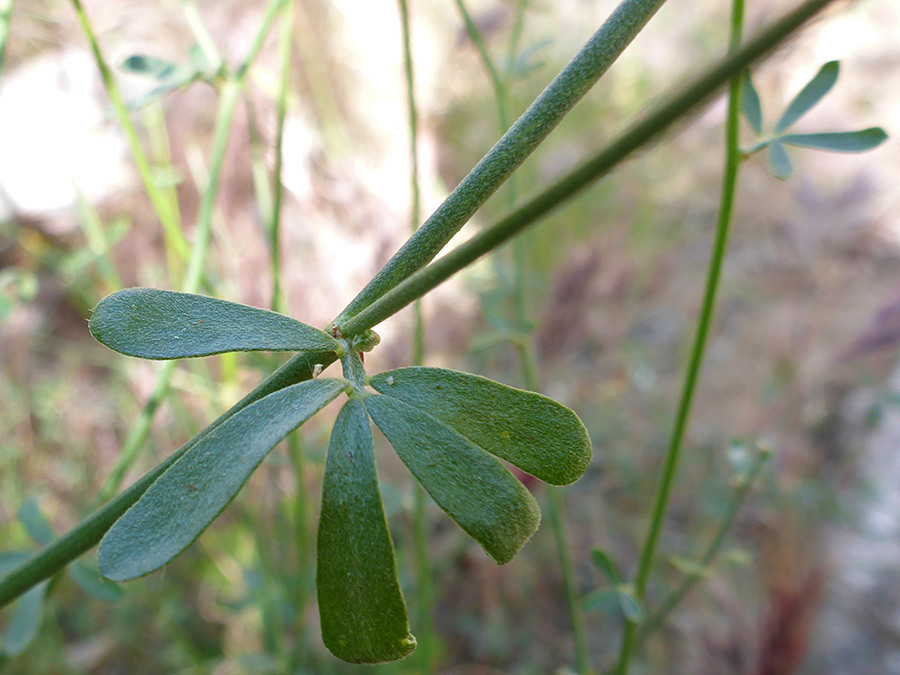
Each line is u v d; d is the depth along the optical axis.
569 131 0.25
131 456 0.09
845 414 0.19
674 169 0.25
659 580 0.16
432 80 0.23
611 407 0.19
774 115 0.22
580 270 0.16
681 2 0.26
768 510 0.16
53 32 0.20
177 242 0.11
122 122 0.10
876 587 0.16
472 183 0.05
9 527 0.15
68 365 0.19
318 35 0.19
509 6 0.14
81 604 0.15
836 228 0.20
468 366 0.18
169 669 0.15
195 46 0.10
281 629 0.14
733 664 0.14
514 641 0.16
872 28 0.29
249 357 0.12
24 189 0.20
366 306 0.05
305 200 0.13
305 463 0.13
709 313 0.07
